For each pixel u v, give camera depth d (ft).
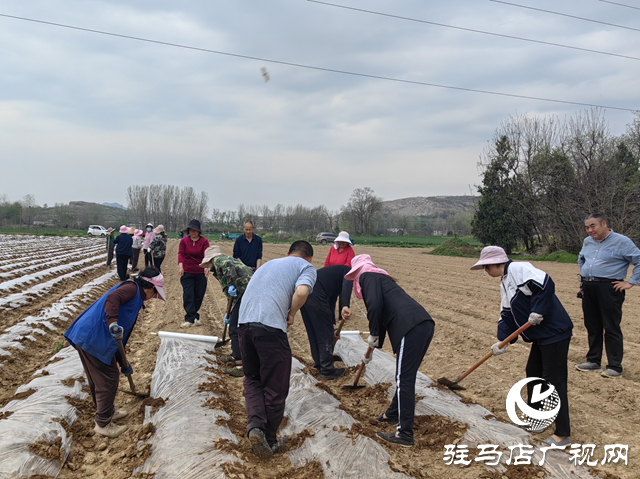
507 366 19.17
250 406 11.60
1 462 9.87
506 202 102.17
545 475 10.62
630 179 83.46
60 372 15.83
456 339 23.68
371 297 12.89
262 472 10.42
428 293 38.99
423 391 15.28
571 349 21.40
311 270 12.48
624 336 24.08
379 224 294.87
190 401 13.17
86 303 32.73
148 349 20.53
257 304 11.65
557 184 89.97
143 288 13.60
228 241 171.83
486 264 14.14
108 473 10.68
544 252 96.63
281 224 277.64
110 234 59.41
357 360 19.02
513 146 100.32
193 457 10.21
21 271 47.83
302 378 15.78
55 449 11.02
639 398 15.49
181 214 273.75
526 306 13.29
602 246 17.97
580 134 87.20
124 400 15.02
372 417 14.15
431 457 11.58
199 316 27.30
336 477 10.28
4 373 17.19
